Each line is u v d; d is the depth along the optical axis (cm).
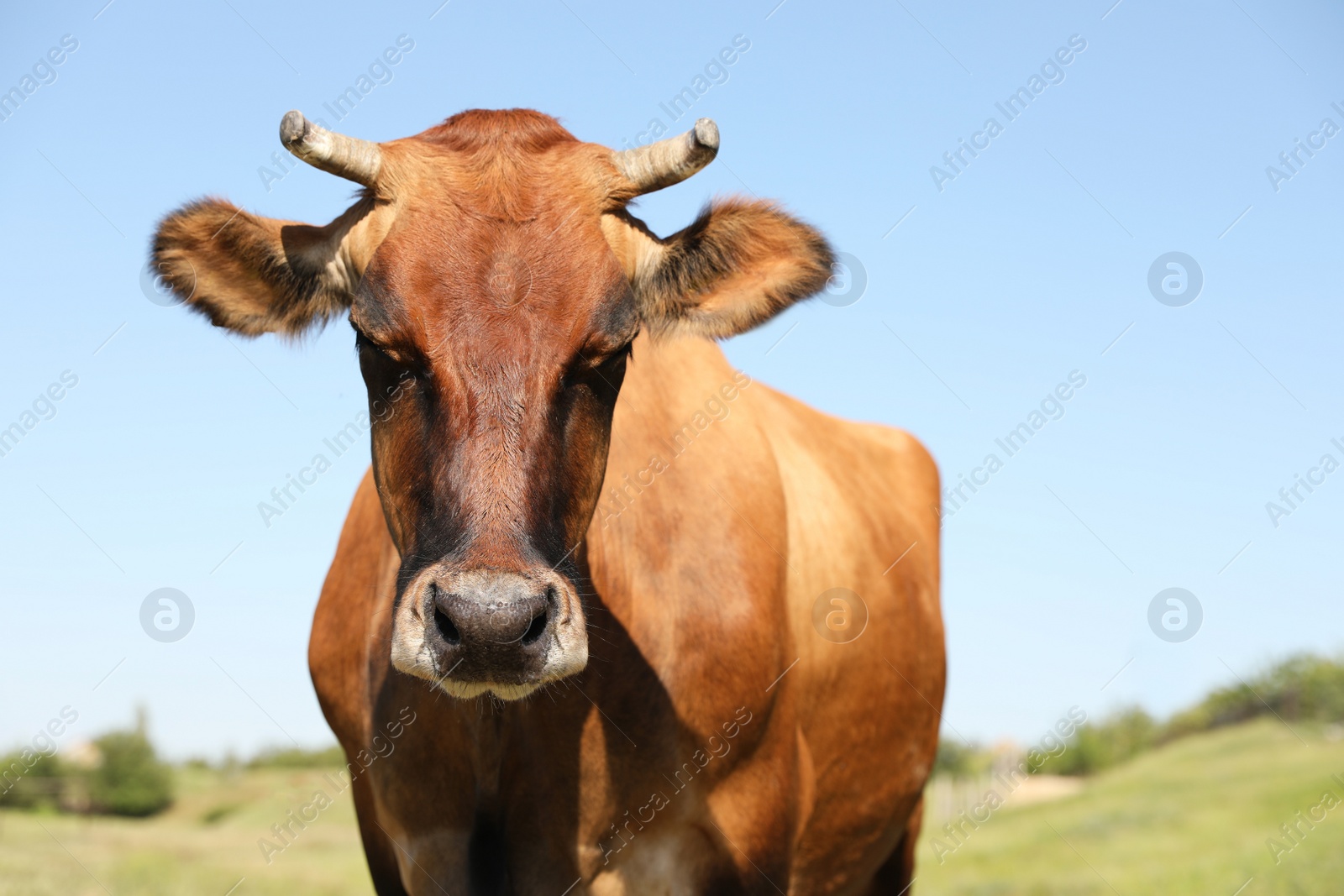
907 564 596
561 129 382
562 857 411
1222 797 2698
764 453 481
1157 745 4081
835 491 545
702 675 416
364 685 452
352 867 1927
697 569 425
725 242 395
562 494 331
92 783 3189
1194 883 1691
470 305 330
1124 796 2945
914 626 579
